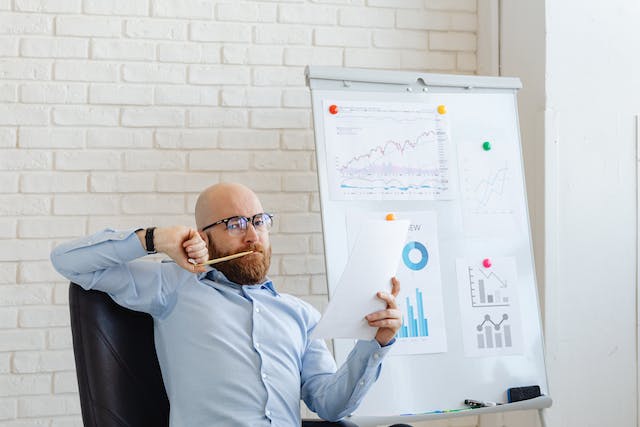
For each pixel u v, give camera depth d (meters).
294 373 2.13
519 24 3.14
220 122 3.03
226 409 2.00
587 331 3.02
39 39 2.89
